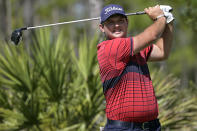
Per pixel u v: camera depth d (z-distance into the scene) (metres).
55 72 18.58
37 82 19.44
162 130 18.94
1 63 19.52
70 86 20.14
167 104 19.61
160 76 20.91
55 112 19.12
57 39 21.06
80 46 20.77
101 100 19.33
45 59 19.58
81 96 19.69
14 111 19.95
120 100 9.20
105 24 9.77
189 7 25.14
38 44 20.52
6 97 19.67
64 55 21.19
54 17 80.38
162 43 10.15
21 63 19.23
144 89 9.17
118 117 9.26
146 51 10.12
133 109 9.05
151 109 9.20
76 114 19.50
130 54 8.97
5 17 49.00
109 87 9.42
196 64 69.25
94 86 19.28
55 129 19.05
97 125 19.11
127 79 9.14
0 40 19.55
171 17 9.59
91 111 18.98
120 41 9.00
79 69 20.14
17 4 57.94
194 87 24.77
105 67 9.34
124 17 9.66
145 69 9.51
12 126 18.42
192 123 19.84
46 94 19.06
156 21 9.05
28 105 18.92
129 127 9.15
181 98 21.38
